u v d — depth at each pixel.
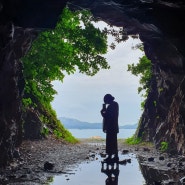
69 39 22.77
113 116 12.41
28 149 16.94
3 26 9.89
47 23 11.63
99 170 10.59
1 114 10.83
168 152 18.36
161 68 19.61
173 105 17.84
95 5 15.03
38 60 20.67
